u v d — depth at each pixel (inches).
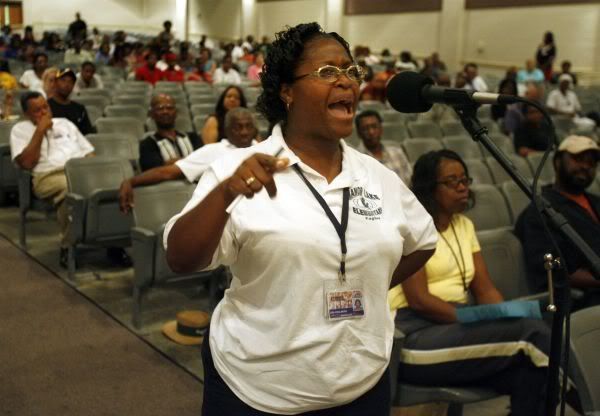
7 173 211.3
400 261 59.5
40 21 912.9
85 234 155.5
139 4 977.5
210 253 46.6
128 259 177.2
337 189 51.2
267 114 54.7
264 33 879.1
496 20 601.0
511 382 85.6
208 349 56.0
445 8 636.1
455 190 97.0
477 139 60.6
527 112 262.5
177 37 966.4
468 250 99.6
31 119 182.4
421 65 663.8
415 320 89.7
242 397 51.9
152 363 125.6
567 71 519.2
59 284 162.9
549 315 97.7
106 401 111.6
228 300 53.9
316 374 49.4
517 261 114.4
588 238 120.7
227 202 43.6
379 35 719.1
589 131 337.1
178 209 146.6
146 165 175.5
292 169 50.8
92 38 738.2
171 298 157.2
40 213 221.1
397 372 85.2
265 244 48.1
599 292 112.5
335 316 49.2
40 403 110.0
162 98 176.7
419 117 326.0
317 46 50.1
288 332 49.0
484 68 615.5
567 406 88.7
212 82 489.7
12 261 176.6
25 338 133.4
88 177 167.2
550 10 558.6
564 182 126.7
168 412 109.2
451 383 86.6
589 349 75.0
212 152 147.9
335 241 49.1
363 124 180.4
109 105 312.2
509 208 161.0
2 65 408.8
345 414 52.2
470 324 86.0
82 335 136.0
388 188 55.3
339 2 757.9
